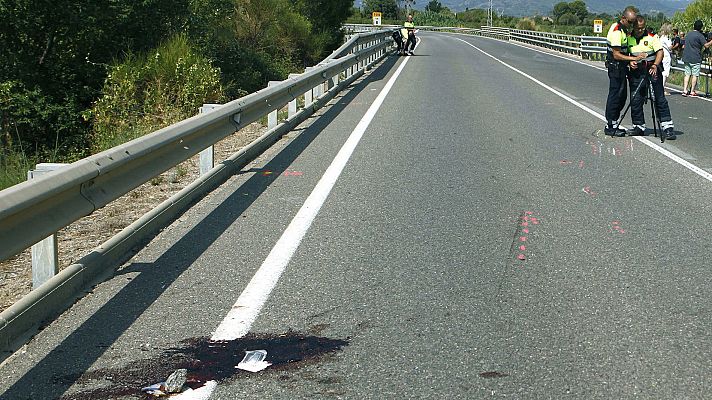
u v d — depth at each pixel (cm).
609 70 1314
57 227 513
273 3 3170
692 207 826
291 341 479
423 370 440
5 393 411
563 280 593
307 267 617
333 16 3984
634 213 797
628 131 1370
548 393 414
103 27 2045
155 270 607
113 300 544
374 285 577
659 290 573
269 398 406
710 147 1218
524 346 473
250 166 1015
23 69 1903
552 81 2427
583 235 715
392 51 4034
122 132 1523
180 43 2020
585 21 14325
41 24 1939
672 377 434
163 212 734
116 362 448
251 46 3102
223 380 427
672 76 2773
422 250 664
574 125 1440
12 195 458
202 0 2455
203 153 916
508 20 12825
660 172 1013
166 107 1706
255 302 541
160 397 407
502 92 2031
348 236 703
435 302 545
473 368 443
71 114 1877
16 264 633
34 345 471
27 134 1873
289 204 817
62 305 534
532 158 1099
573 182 945
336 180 934
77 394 410
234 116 997
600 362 452
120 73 1816
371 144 1194
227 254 648
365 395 410
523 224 751
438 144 1204
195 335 487
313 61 3500
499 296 557
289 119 1344
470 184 926
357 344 474
